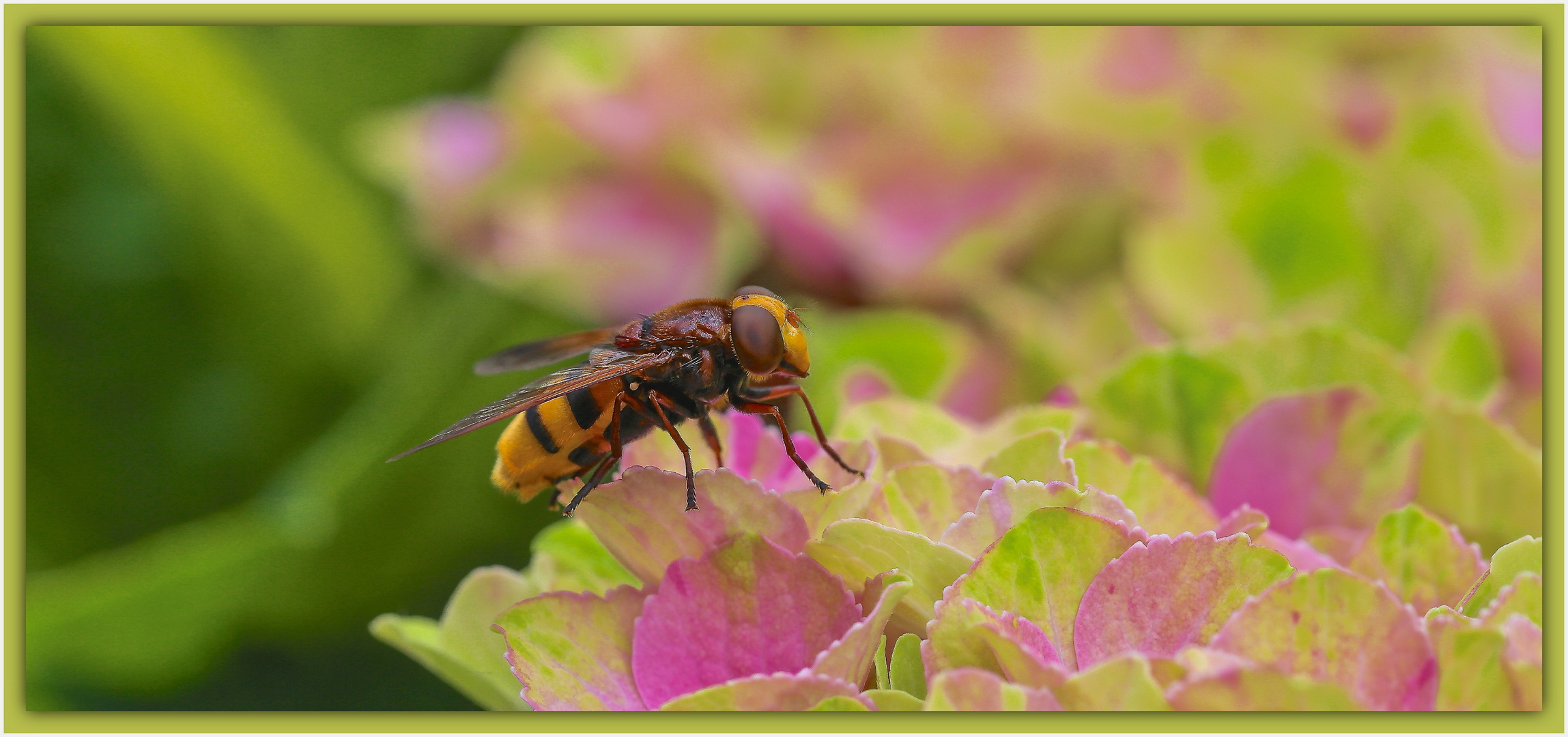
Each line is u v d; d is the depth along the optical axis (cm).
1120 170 33
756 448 28
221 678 33
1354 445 29
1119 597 27
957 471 28
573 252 33
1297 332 29
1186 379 29
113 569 32
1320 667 27
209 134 33
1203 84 33
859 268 33
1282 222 32
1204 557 27
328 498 32
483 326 33
